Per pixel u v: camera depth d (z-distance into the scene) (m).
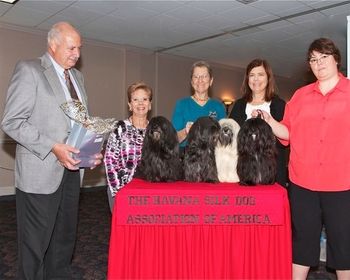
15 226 4.01
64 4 4.90
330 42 1.75
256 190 1.58
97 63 7.05
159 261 1.58
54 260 2.10
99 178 6.95
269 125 1.76
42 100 1.79
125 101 7.47
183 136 2.14
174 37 6.64
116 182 2.06
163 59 8.20
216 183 1.71
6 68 5.88
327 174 1.77
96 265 2.86
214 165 1.73
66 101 1.80
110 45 7.14
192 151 1.73
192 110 2.45
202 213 1.57
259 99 2.26
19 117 1.71
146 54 7.83
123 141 2.10
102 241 3.49
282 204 1.56
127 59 7.48
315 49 1.75
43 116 1.79
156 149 1.74
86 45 6.87
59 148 1.69
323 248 2.79
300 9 5.04
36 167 1.82
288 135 1.94
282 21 5.58
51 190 1.86
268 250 1.58
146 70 7.84
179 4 4.85
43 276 2.02
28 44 6.09
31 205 1.84
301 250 1.89
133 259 1.58
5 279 2.56
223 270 1.58
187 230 1.58
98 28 6.04
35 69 1.79
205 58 8.63
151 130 1.75
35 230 1.85
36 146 1.71
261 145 1.67
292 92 11.73
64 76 1.95
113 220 1.57
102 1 4.76
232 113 2.35
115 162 2.09
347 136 1.74
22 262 1.87
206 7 4.96
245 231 1.58
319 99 1.82
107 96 7.21
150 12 5.18
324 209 1.81
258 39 6.72
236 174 1.73
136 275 1.58
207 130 1.72
